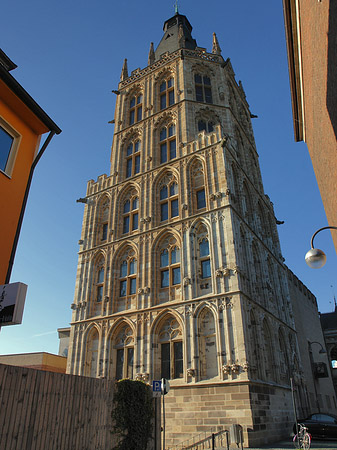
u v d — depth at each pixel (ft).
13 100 49.01
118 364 87.92
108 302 96.17
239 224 91.86
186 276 85.97
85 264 108.47
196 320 79.30
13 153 48.88
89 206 119.96
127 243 102.42
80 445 36.42
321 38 35.47
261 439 65.26
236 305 75.61
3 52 52.19
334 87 34.24
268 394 75.97
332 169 46.68
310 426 75.00
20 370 30.94
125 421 43.06
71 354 95.04
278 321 102.37
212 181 95.09
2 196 45.19
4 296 30.99
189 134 110.42
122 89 141.90
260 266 100.89
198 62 132.26
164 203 103.14
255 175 133.39
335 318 236.84
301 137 71.20
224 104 123.75
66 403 35.65
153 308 86.53
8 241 44.52
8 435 28.53
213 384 70.79
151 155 113.39
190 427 69.92
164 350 82.33
